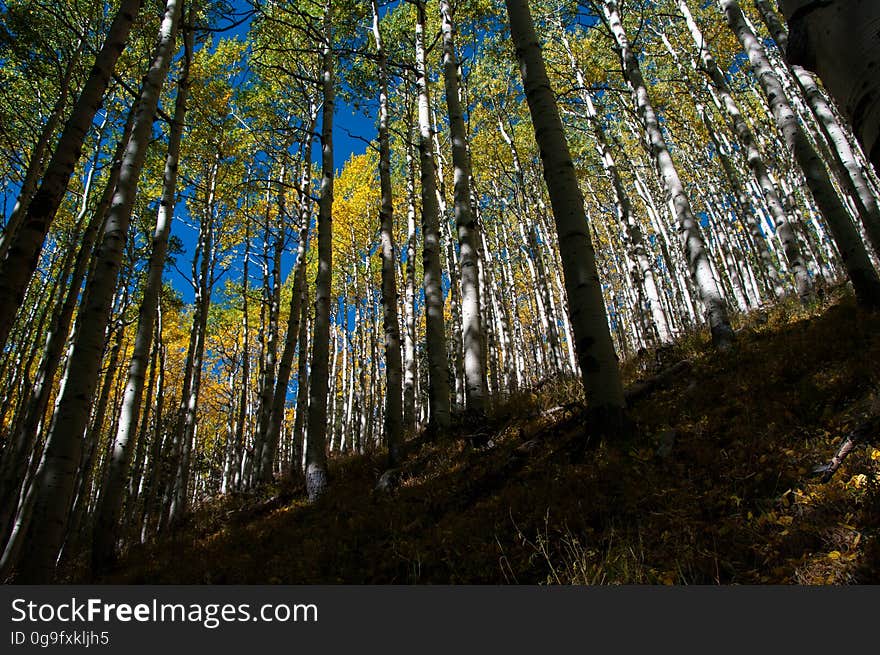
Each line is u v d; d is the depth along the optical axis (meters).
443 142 20.16
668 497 3.90
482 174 21.81
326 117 10.32
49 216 3.85
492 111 20.42
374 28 12.03
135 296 17.30
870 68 0.91
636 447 4.78
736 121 11.90
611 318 30.53
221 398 32.06
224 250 19.16
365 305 28.59
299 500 9.22
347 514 6.73
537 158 22.05
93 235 9.67
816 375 5.02
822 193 7.44
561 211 5.48
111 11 11.68
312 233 22.67
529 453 5.91
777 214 10.88
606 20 13.20
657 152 9.48
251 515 9.78
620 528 3.73
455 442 7.67
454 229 19.39
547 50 18.19
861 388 4.45
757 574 2.92
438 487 6.11
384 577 4.40
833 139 9.20
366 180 23.72
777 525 3.24
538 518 4.29
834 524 3.03
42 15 10.44
